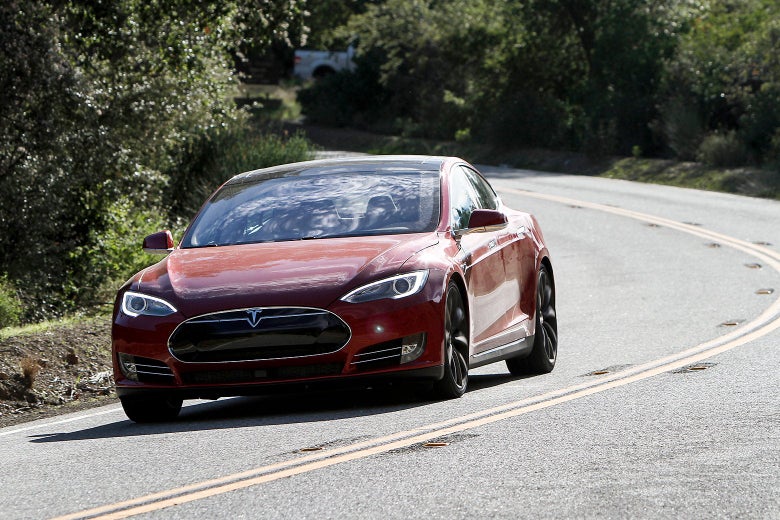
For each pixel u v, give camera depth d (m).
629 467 14.55
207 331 20.14
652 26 112.50
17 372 27.45
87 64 49.50
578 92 122.75
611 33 113.31
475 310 22.55
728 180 86.19
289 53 191.62
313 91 149.25
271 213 23.30
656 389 20.95
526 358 25.94
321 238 22.34
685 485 13.53
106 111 49.38
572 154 110.06
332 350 19.95
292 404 22.91
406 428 18.12
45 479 16.00
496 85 127.06
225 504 13.66
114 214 50.69
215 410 23.27
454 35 132.00
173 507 13.66
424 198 23.22
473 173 26.16
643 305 38.50
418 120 138.00
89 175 47.34
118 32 50.38
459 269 21.72
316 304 20.05
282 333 19.95
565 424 17.70
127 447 18.30
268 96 166.75
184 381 20.34
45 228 44.88
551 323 27.00
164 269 21.73
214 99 59.84
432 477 14.48
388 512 12.90
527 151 115.00
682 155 98.00
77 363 29.28
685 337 29.84
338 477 14.76
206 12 53.22
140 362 20.70
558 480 14.01
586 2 118.81
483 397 21.39
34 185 44.56
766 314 33.50
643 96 109.31
